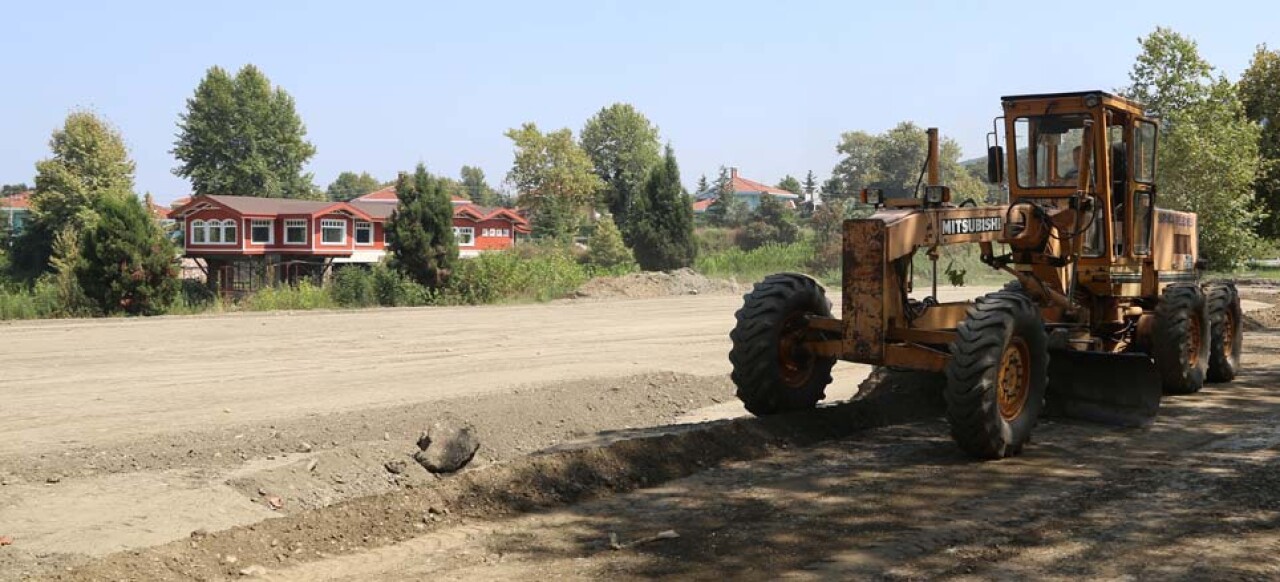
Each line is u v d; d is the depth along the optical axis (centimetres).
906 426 930
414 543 601
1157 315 1077
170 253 2820
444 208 3198
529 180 8356
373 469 776
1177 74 3164
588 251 5412
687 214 4994
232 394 1138
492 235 6462
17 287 4191
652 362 1442
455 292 3058
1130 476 732
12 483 712
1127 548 564
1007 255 975
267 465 770
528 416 984
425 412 974
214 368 1375
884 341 810
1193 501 662
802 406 896
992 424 766
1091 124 969
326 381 1243
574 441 798
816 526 611
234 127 7881
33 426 942
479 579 531
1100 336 1062
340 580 535
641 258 4966
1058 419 945
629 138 9688
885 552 558
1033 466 764
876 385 1020
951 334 797
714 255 5141
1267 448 824
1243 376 1237
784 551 563
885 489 697
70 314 2678
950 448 830
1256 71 3884
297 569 554
